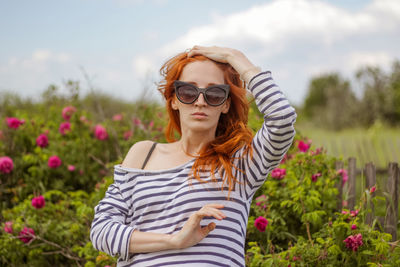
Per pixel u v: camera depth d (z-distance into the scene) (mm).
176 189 1595
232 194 1567
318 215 3037
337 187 3424
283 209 3176
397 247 2768
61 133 4988
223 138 1697
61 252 3293
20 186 4375
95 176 4648
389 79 19234
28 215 3641
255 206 3154
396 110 17938
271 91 1495
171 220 1554
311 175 3334
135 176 1670
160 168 1672
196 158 1635
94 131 5207
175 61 1729
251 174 1588
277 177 3297
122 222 1629
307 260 2668
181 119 1689
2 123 5203
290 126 1469
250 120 4117
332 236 2781
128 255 1541
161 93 1845
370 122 18109
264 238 3123
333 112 18938
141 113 4965
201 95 1607
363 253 2633
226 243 1519
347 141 7066
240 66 1585
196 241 1476
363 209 3039
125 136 4891
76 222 3502
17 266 3445
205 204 1545
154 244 1495
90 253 3014
